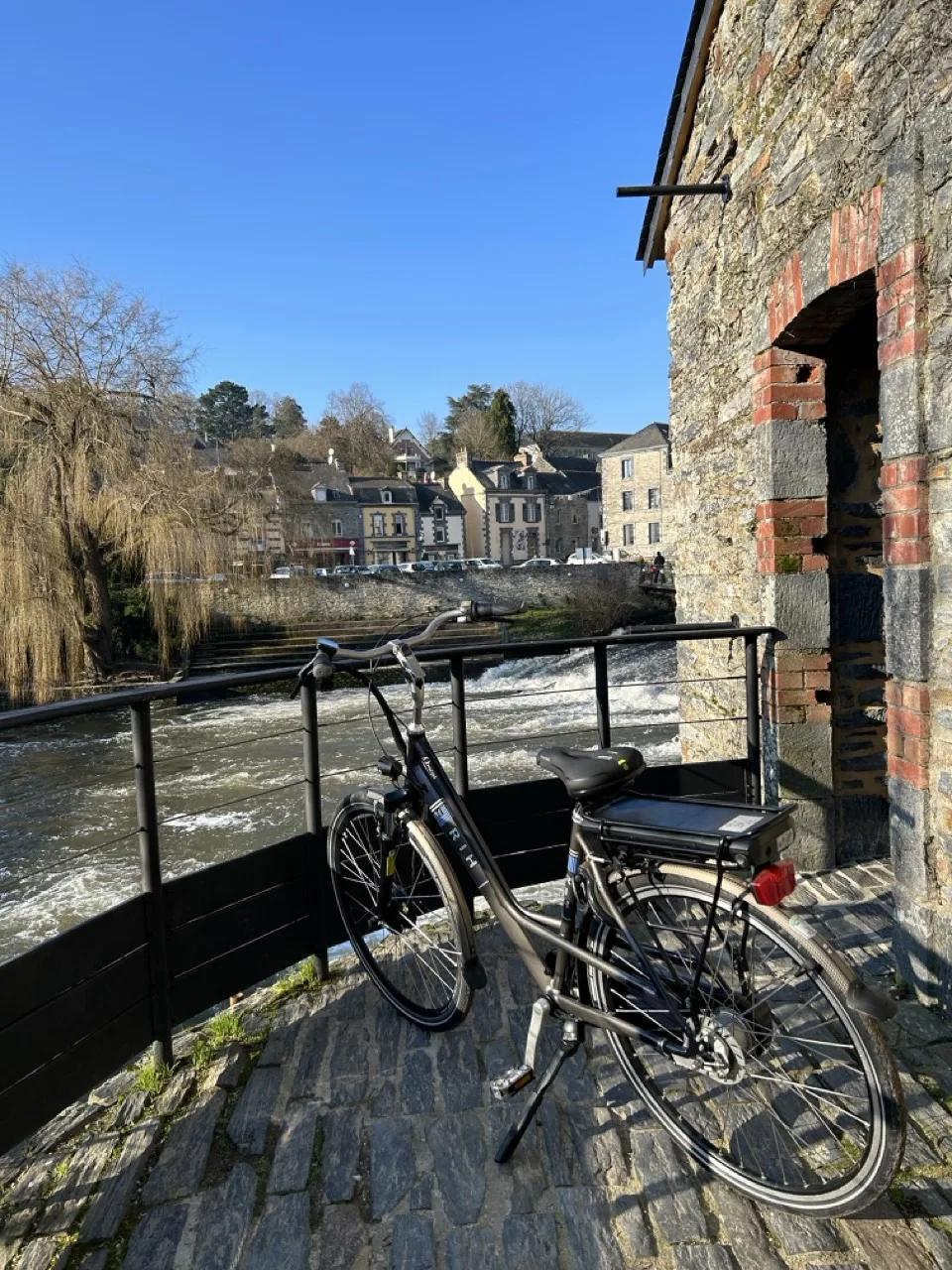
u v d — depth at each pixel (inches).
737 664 174.6
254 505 917.2
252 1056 93.4
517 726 582.9
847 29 115.5
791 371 148.7
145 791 87.5
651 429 1947.6
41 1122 74.8
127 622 871.1
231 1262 65.4
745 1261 63.3
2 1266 65.9
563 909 76.4
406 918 101.0
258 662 862.5
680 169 211.8
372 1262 65.0
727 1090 81.4
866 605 151.3
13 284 758.5
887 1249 63.8
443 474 2824.8
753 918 65.1
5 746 586.9
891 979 105.8
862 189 112.0
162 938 89.4
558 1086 85.4
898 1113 60.2
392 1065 90.4
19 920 302.4
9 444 747.4
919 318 97.3
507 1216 68.8
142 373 815.1
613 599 1153.4
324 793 454.3
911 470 98.7
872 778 151.5
